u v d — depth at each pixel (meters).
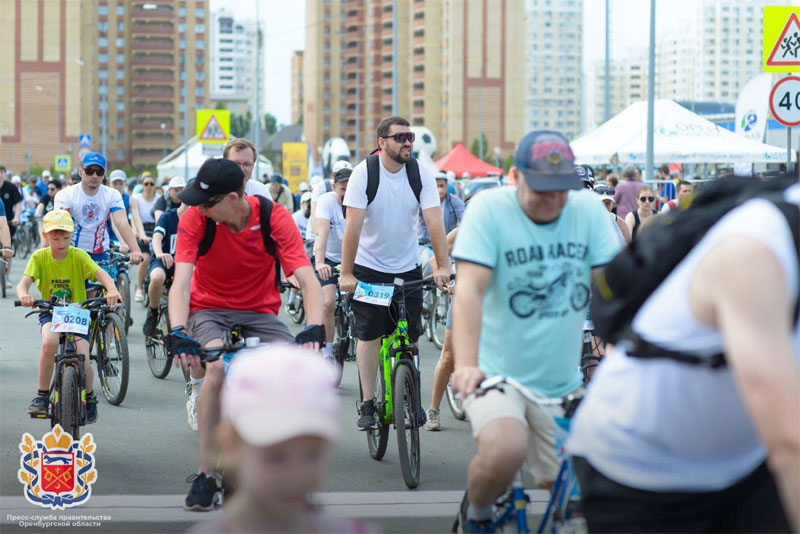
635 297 5.84
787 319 5.04
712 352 5.57
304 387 4.51
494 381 7.87
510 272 8.29
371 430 14.40
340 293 21.98
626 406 5.92
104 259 21.20
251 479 4.66
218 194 10.67
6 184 39.00
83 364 15.03
